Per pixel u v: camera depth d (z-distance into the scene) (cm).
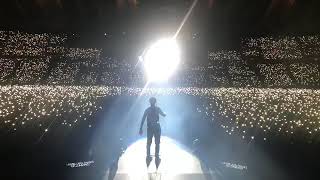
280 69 4428
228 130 1543
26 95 2906
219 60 4700
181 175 897
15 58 4559
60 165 952
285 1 4784
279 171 908
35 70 4328
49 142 1237
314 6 4762
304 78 4178
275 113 2045
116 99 2683
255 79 4216
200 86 4003
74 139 1300
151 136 1101
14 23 4997
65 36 4988
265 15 4969
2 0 4762
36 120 1700
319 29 4941
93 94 3056
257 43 4962
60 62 4553
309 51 4706
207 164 1010
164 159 1083
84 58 4659
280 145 1220
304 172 893
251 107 2330
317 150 1140
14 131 1423
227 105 2433
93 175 877
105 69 4450
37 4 4847
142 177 878
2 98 2666
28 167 916
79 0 4831
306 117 1869
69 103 2395
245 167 955
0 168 900
